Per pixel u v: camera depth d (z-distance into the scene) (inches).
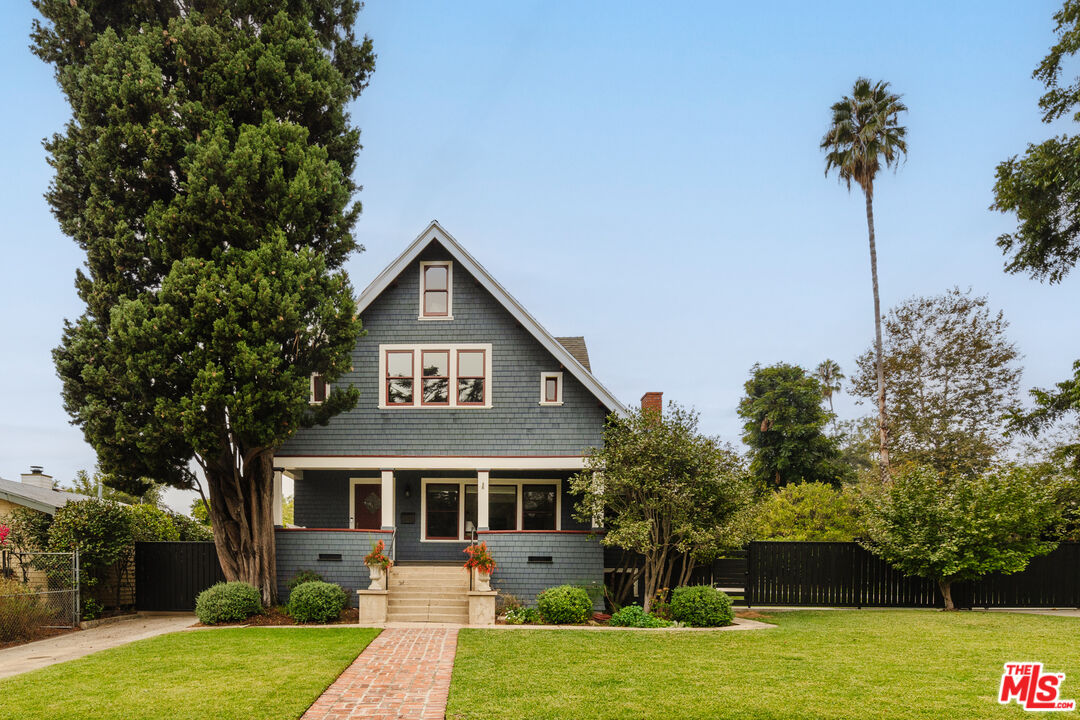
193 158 583.5
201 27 594.9
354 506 826.2
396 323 765.9
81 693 339.9
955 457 1314.0
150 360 559.8
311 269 604.4
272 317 572.4
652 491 642.2
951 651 458.3
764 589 735.7
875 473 1211.9
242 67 604.1
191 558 721.0
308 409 693.9
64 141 605.9
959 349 1374.3
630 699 330.0
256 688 348.2
